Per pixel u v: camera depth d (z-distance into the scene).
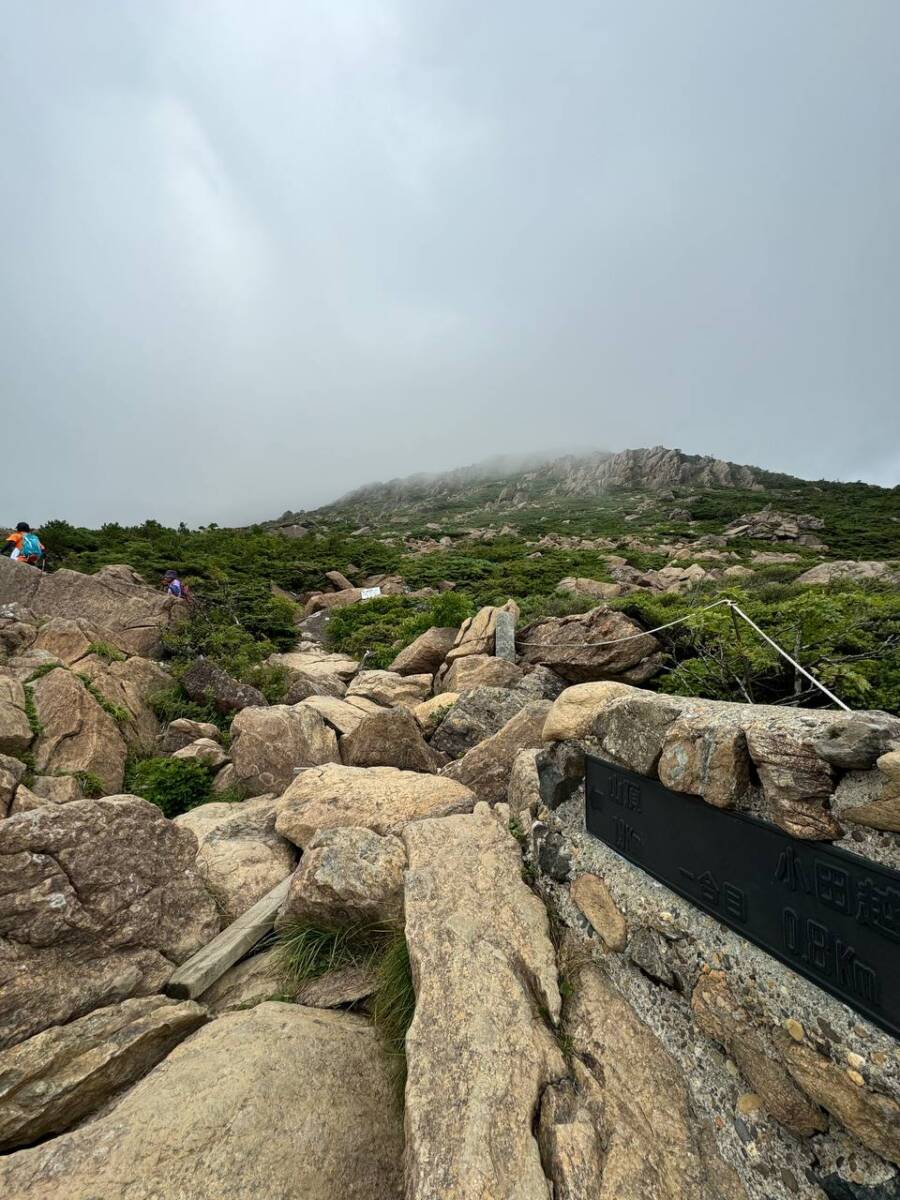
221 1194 1.85
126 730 7.27
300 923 3.48
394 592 22.52
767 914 2.08
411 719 6.54
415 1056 2.25
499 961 2.70
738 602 7.23
